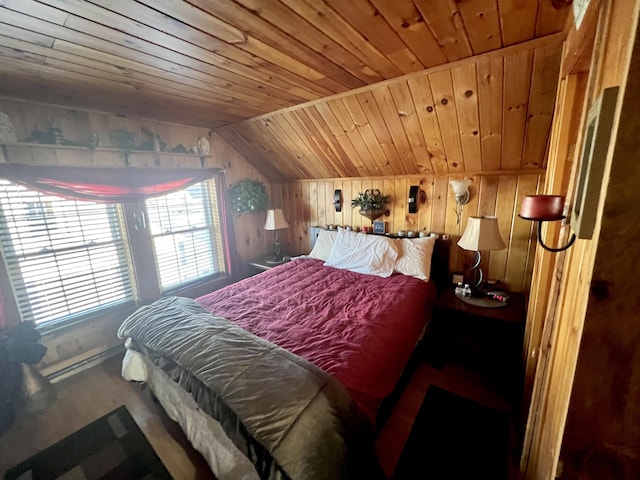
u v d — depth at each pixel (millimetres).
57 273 2277
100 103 2201
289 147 3092
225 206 3369
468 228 2133
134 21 1192
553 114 1725
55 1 1038
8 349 1878
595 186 471
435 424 1726
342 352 1421
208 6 1113
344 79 1858
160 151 2727
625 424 461
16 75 1645
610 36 555
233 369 1282
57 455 1622
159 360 1582
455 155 2355
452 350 2145
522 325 1873
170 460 1564
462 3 1146
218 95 2135
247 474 1246
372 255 2695
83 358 2395
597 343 450
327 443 1027
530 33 1349
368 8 1162
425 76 1769
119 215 2602
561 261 953
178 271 3135
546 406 872
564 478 521
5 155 1905
